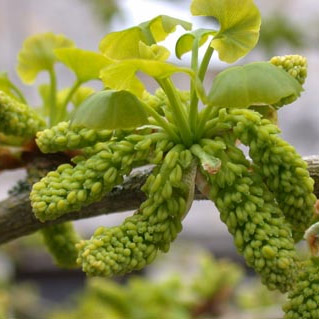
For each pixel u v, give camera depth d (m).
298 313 0.19
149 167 0.22
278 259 0.18
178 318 0.38
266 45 0.54
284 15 0.55
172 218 0.19
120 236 0.18
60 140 0.19
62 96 0.26
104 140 0.19
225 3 0.19
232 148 0.19
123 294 0.38
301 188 0.18
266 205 0.18
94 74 0.22
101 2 0.58
